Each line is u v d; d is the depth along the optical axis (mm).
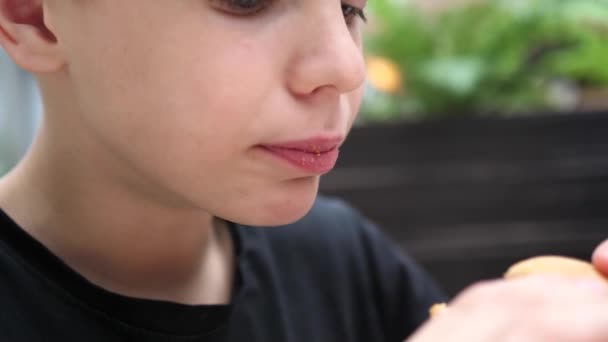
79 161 381
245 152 333
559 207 773
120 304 384
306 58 326
